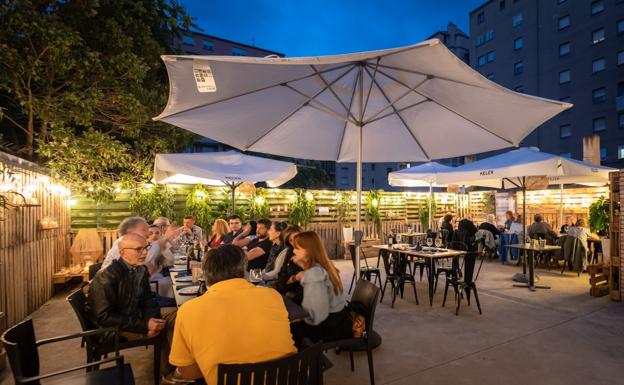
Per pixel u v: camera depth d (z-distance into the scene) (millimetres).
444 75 3172
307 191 11172
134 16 8961
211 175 6359
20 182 5195
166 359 2910
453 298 6473
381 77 4090
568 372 3602
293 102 4277
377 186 48875
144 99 8867
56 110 7312
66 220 7844
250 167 6844
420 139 5070
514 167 7027
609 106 28859
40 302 6047
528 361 3855
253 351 1726
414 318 5324
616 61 28531
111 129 9578
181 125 3881
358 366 3736
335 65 3582
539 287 7305
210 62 2748
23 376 2174
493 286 7457
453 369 3672
